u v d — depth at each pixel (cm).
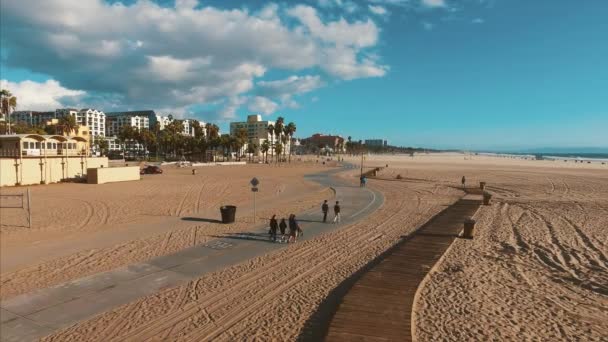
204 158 12838
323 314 936
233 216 2075
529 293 1105
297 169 8331
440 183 4884
